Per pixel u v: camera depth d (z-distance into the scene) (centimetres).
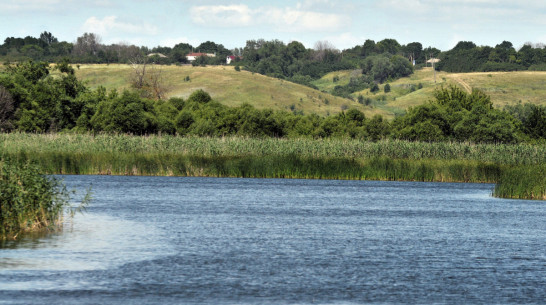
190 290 4425
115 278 4703
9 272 4806
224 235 6644
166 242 6156
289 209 8950
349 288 4544
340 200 10238
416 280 4794
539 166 11431
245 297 4281
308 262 5353
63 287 4434
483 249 6059
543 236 6875
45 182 6612
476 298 4347
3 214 6128
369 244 6256
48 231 6506
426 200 10494
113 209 8525
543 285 4691
